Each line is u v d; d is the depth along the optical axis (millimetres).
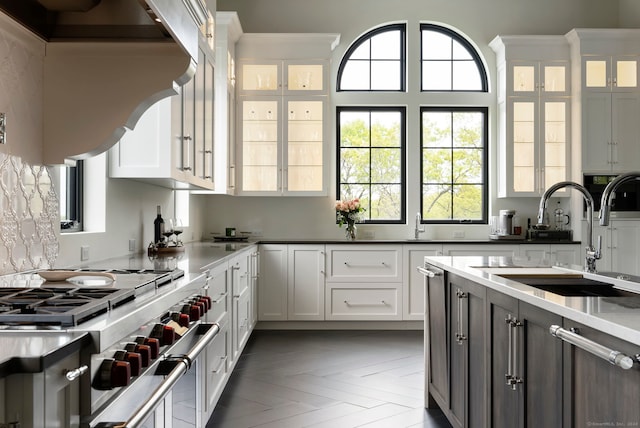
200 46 4129
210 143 4590
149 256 3748
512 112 6523
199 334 2273
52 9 2418
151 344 1570
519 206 6867
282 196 6652
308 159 6516
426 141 6977
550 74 6570
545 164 6547
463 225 6879
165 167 3404
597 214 6312
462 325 3025
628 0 6770
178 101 3545
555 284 2752
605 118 6379
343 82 7004
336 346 5535
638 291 2336
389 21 6906
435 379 3639
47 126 2557
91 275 2100
